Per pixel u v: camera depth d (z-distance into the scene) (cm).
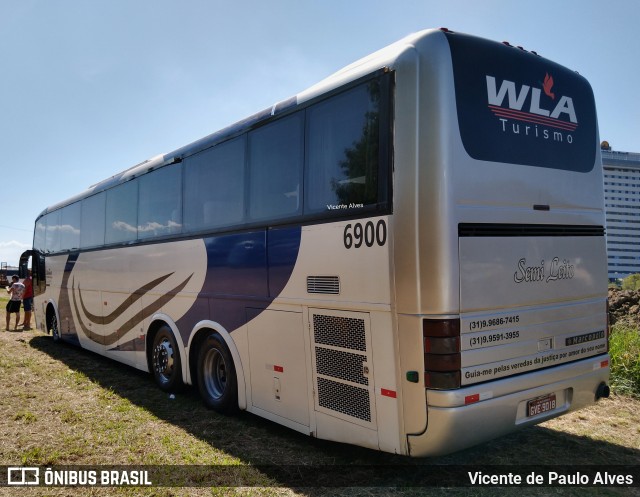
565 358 451
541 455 482
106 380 801
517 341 411
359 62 453
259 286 532
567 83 484
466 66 405
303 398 477
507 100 427
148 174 779
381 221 399
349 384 428
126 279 831
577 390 458
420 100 390
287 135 509
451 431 364
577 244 470
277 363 508
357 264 418
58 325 1165
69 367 903
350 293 423
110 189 909
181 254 680
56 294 1180
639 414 596
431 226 373
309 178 475
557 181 455
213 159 624
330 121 457
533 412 421
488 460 471
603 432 542
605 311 498
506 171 414
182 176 688
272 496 401
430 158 379
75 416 598
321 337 455
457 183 381
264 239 527
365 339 411
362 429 417
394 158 395
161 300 726
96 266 953
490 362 390
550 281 440
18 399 669
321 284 452
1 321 1781
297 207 487
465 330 375
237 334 567
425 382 370
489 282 393
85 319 1002
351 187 429
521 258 418
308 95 486
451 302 369
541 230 436
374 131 413
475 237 388
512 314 408
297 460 472
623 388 666
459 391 366
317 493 406
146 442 518
